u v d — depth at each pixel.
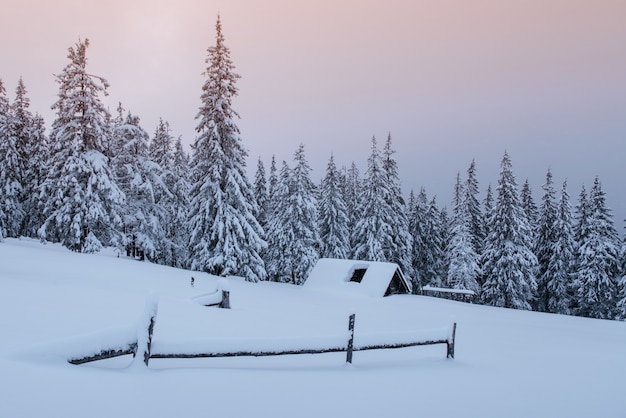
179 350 5.57
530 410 5.86
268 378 5.87
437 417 5.08
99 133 30.75
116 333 5.21
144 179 37.12
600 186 45.38
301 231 45.31
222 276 29.94
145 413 4.00
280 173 49.09
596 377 9.02
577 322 26.34
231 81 32.19
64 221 29.84
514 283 42.09
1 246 25.91
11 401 3.70
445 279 56.44
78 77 30.44
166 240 39.41
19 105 43.31
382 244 46.16
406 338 8.40
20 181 42.78
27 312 8.22
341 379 6.40
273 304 20.44
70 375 4.54
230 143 32.28
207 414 4.21
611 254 44.00
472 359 10.12
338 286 37.28
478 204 53.34
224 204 31.16
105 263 25.34
